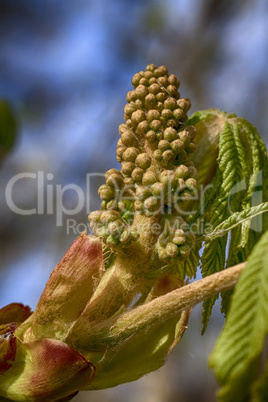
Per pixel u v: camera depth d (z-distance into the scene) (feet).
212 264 0.95
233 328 0.77
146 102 0.93
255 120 2.87
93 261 0.88
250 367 0.75
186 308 0.84
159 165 0.91
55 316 0.88
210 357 0.77
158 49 3.15
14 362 0.87
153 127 0.91
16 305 0.98
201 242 0.97
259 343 0.75
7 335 0.88
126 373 0.91
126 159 0.91
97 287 0.90
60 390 0.87
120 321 0.87
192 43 3.07
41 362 0.86
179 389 3.00
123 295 0.90
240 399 0.75
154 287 0.91
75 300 0.88
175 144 0.90
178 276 0.97
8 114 1.42
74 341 0.88
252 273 0.77
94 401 3.03
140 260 0.90
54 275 0.88
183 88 3.04
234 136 0.99
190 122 1.00
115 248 0.90
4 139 1.42
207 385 2.97
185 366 2.95
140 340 0.90
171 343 0.92
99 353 0.89
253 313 0.76
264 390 0.73
